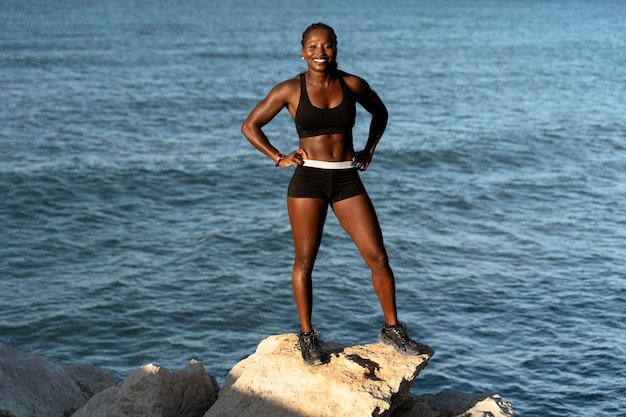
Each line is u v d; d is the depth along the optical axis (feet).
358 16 487.61
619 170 107.45
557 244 73.82
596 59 260.21
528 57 264.11
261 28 368.68
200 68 214.90
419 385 45.68
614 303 58.08
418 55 264.52
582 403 43.32
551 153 117.29
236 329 57.62
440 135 126.82
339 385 18.80
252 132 18.53
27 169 97.91
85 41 275.39
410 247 72.79
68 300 60.90
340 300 61.00
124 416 19.58
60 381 22.15
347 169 18.63
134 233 78.28
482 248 72.79
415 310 57.62
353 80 18.47
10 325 56.44
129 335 56.13
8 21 352.49
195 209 87.66
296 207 18.65
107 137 120.26
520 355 49.39
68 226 79.92
